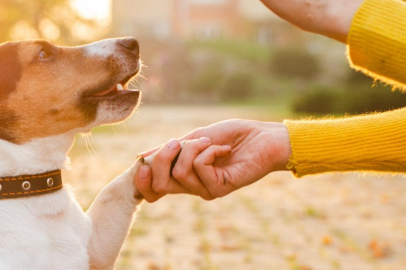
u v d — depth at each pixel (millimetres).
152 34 9500
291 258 1208
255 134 506
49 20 5176
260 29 10523
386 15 389
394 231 1442
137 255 1216
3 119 602
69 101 623
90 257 595
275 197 1920
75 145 3551
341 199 1879
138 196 601
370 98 5648
